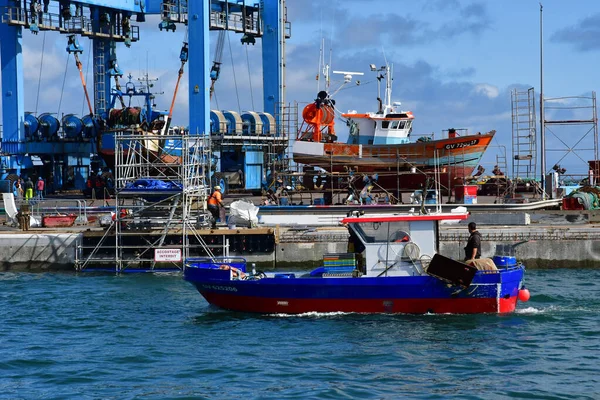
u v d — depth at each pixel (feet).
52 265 140.46
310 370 76.95
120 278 130.11
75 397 70.59
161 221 136.56
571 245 136.26
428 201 160.04
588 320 93.81
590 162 189.88
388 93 188.34
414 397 69.36
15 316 101.60
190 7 202.39
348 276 97.04
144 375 76.43
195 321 97.09
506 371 76.13
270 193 175.11
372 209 155.12
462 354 81.20
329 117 190.60
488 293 94.38
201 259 114.11
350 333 89.10
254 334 90.02
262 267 136.46
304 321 95.09
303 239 136.77
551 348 83.10
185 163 138.92
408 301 95.45
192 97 202.80
